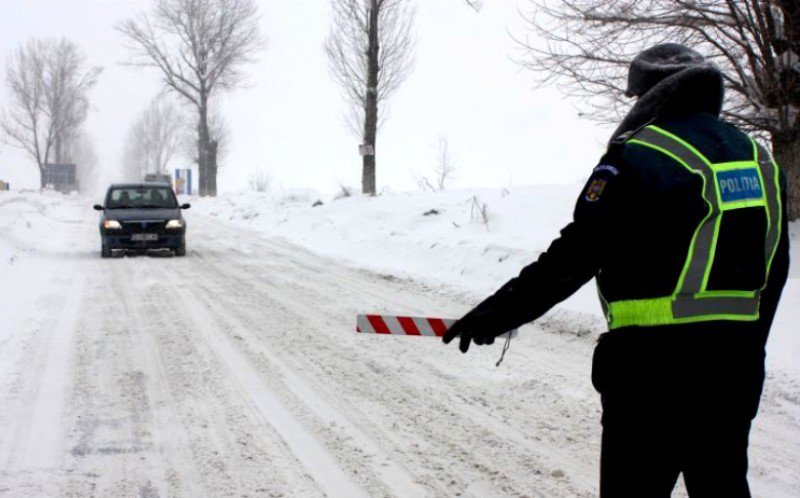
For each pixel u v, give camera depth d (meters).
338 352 7.83
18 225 21.39
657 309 2.23
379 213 20.86
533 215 16.61
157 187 18.19
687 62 2.45
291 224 25.06
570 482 4.50
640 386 2.25
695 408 2.22
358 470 4.66
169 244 16.84
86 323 9.14
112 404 5.94
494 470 4.68
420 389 6.48
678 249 2.21
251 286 12.51
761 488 4.40
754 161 2.33
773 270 2.35
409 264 14.84
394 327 3.48
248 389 6.42
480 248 13.52
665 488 2.29
